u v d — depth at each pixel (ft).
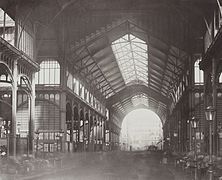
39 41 149.07
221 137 109.29
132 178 91.25
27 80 132.26
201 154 121.19
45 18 146.72
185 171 107.55
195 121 115.96
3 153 112.57
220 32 90.12
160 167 138.10
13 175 92.48
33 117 135.13
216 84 106.52
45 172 108.58
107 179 88.48
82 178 91.25
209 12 125.59
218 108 145.69
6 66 110.83
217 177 71.72
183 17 146.20
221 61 103.30
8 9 125.39
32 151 132.46
